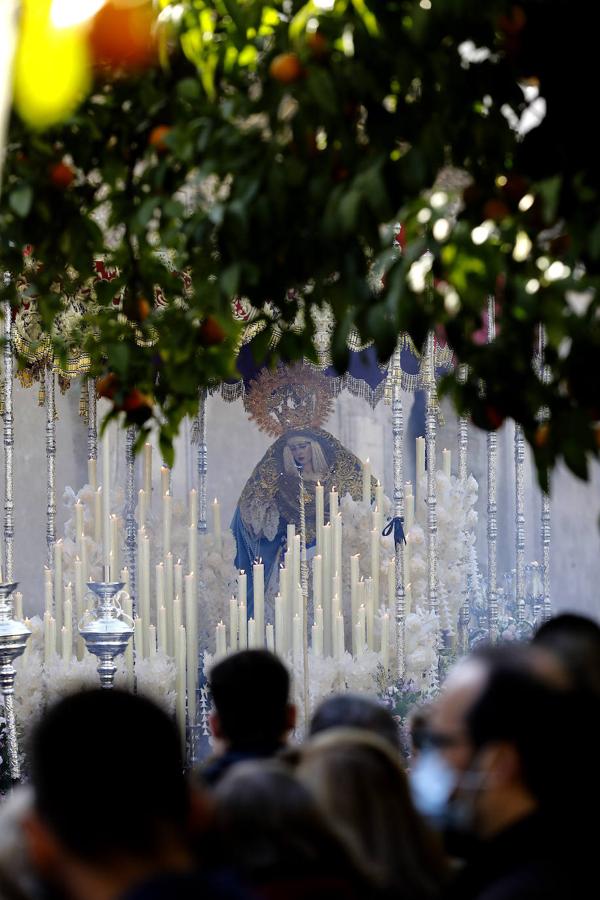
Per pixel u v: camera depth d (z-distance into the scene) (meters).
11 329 11.59
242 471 16.22
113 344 5.84
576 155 4.17
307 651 12.67
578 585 15.20
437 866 4.22
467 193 4.68
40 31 2.88
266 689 5.57
